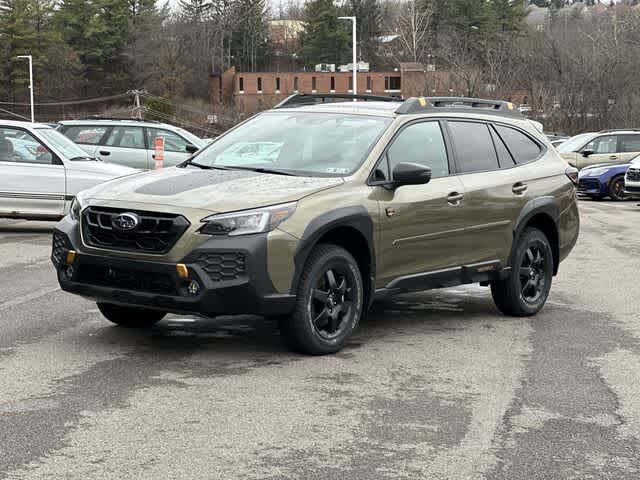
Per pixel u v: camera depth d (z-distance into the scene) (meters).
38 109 109.75
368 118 7.70
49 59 110.88
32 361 6.50
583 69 59.69
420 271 7.56
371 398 5.79
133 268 6.40
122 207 6.50
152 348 6.98
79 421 5.19
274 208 6.45
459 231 7.84
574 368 6.70
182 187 6.72
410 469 4.59
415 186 7.50
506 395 5.95
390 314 8.66
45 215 14.12
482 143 8.38
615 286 10.59
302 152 7.41
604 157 28.86
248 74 118.50
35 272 10.70
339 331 6.91
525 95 63.62
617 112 57.31
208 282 6.25
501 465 4.68
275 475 4.46
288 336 6.70
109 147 19.72
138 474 4.43
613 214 21.06
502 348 7.30
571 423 5.39
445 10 100.62
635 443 5.07
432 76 68.31
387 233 7.18
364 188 7.08
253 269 6.29
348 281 6.95
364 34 124.19
